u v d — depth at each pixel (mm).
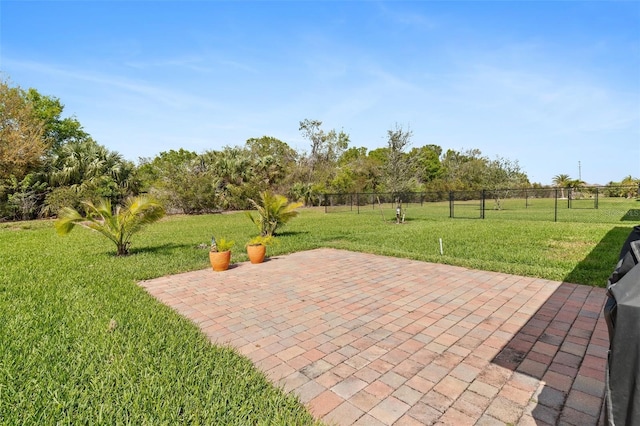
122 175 22094
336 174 32562
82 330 3438
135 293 4777
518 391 2326
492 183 25828
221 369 2629
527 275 5449
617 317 1138
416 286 4992
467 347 3012
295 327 3561
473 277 5441
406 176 16750
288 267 6426
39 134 19875
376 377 2553
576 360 2729
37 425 1974
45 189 19547
